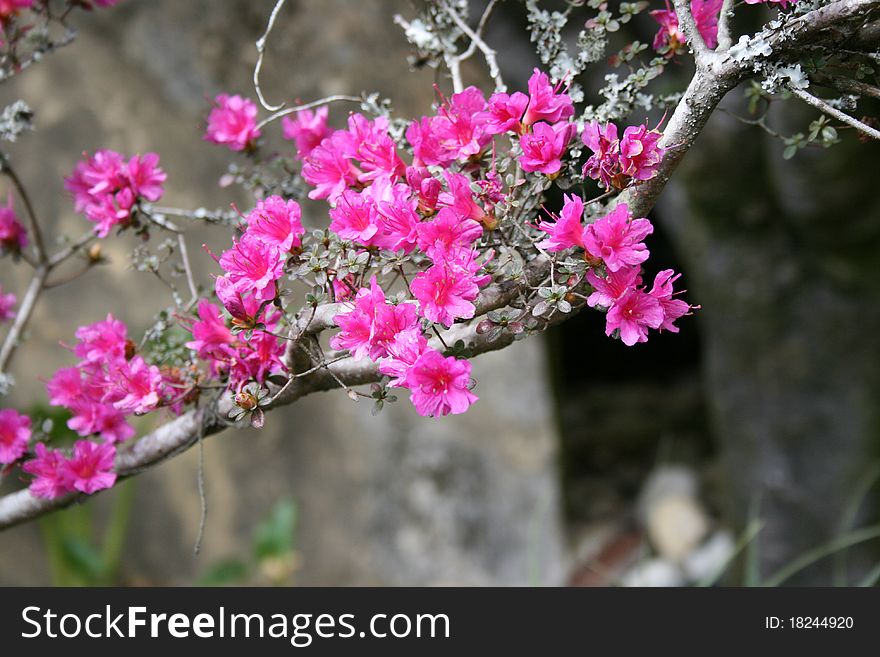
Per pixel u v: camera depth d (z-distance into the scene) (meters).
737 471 2.39
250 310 1.06
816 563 2.30
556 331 2.71
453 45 1.23
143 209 1.25
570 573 2.72
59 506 1.27
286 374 1.12
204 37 2.31
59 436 2.07
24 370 2.73
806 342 2.15
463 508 2.58
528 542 2.55
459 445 2.55
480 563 2.60
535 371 2.47
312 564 2.77
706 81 1.02
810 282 2.11
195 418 1.17
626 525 3.33
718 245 2.16
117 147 2.53
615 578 2.99
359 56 2.14
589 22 1.14
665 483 3.36
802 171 1.88
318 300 1.04
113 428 1.21
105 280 2.63
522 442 2.50
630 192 1.05
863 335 2.10
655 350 4.39
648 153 1.01
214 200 2.45
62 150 2.58
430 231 1.01
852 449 2.18
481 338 1.07
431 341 1.11
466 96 1.08
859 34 1.04
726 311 2.22
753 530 1.80
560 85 1.14
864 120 1.14
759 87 1.16
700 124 1.03
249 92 2.29
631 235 1.00
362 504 2.67
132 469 1.22
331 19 2.14
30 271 2.66
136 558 2.92
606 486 3.63
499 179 1.05
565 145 1.05
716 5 1.12
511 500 2.54
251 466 2.74
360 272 1.05
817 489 2.25
